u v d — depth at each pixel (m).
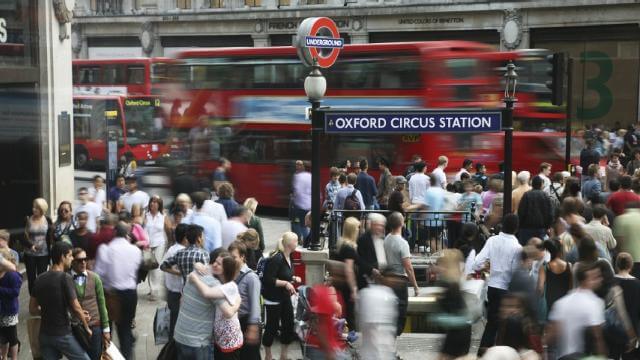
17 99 17.66
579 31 35.00
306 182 18.56
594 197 13.42
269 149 23.06
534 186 12.72
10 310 10.20
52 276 9.02
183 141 24.62
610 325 9.09
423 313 11.76
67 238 11.61
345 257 10.52
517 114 23.44
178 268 10.11
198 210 12.90
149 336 12.16
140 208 14.10
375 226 10.88
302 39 11.52
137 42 44.06
